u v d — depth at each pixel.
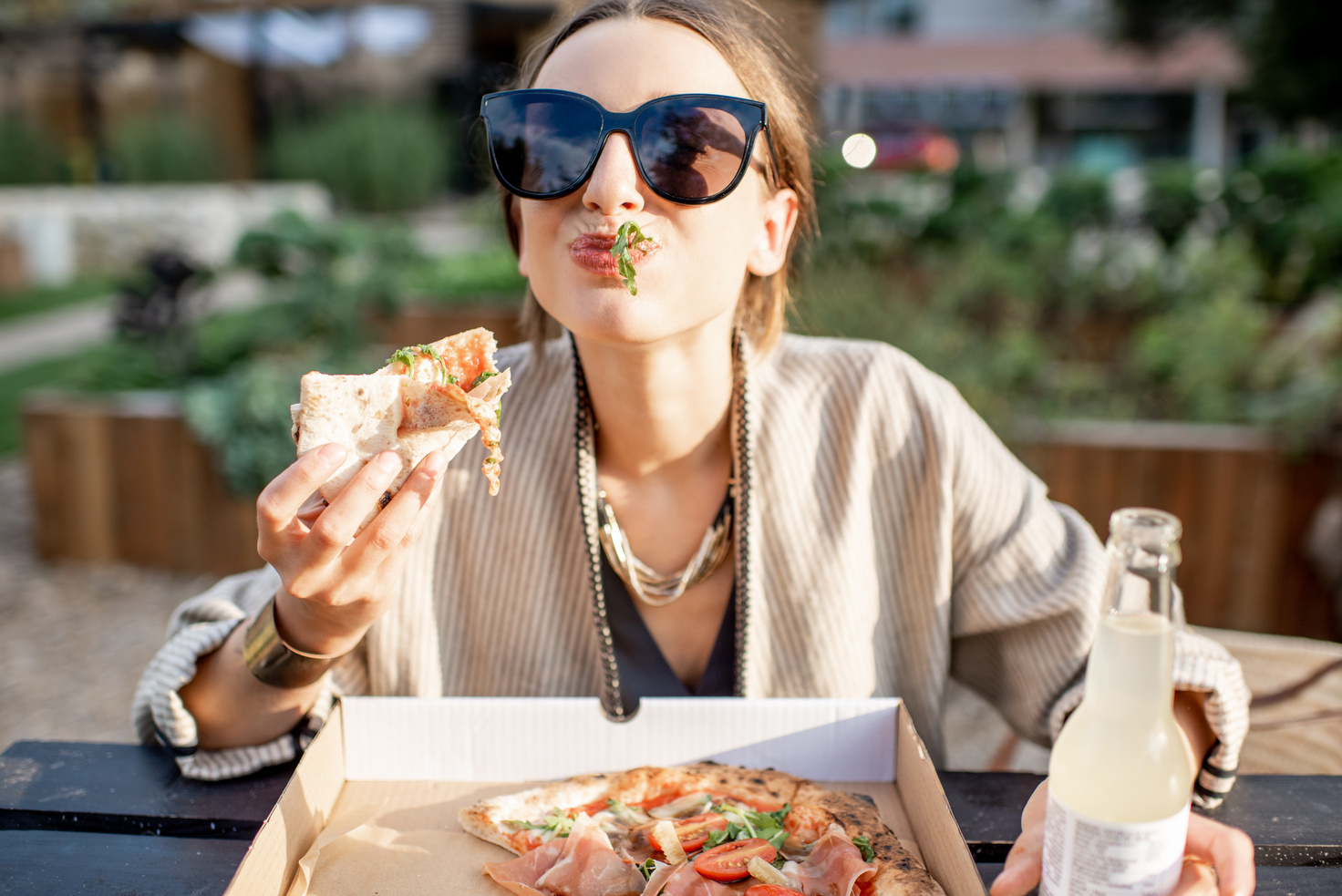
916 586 1.69
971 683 1.83
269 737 1.48
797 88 1.66
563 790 1.35
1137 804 0.96
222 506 5.06
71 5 19.03
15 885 1.24
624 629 1.63
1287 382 4.86
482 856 1.25
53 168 17.12
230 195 16.48
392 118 19.45
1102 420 5.06
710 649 1.68
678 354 1.47
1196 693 1.40
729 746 1.42
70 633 4.57
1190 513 4.40
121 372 5.66
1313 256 6.66
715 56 1.42
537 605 1.64
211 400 4.98
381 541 1.18
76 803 1.40
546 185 1.33
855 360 1.71
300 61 21.59
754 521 1.59
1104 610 1.01
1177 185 7.38
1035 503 1.70
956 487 1.67
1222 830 1.07
